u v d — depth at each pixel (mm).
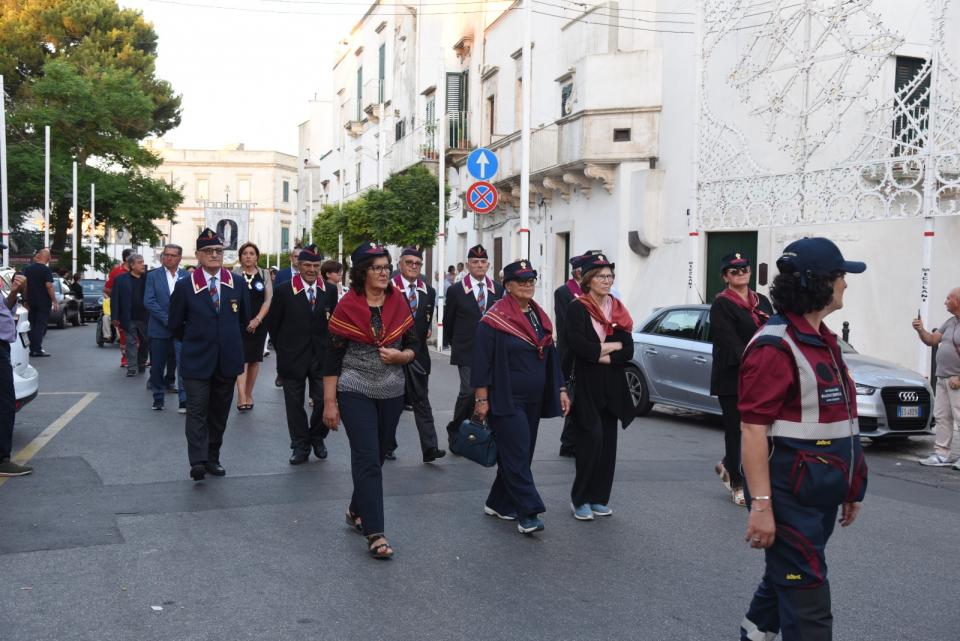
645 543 6164
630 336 6816
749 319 7348
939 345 9633
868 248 16219
